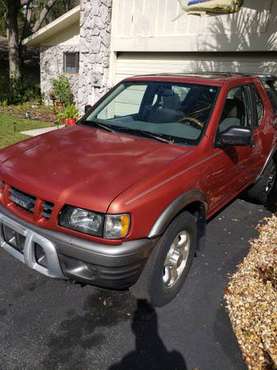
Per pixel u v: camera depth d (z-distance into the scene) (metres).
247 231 4.21
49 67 13.17
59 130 3.64
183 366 2.35
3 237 2.87
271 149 4.58
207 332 2.63
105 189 2.41
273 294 3.03
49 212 2.47
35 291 2.98
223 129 3.44
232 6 6.08
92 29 9.70
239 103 3.79
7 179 2.70
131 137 3.34
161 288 2.77
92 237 2.35
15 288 3.01
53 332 2.56
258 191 4.71
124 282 2.46
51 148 3.05
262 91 4.32
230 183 3.67
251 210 4.82
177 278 2.98
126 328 2.64
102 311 2.80
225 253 3.71
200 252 3.64
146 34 8.72
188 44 8.02
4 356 2.35
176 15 8.07
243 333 2.62
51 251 2.45
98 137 3.33
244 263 3.52
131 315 2.77
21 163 2.81
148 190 2.47
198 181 2.93
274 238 4.02
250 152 3.96
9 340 2.47
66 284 3.09
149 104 3.76
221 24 7.44
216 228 4.26
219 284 3.19
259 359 2.40
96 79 10.03
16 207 2.70
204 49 7.80
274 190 5.37
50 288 3.03
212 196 3.30
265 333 2.61
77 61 11.98
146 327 2.66
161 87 3.77
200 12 6.44
